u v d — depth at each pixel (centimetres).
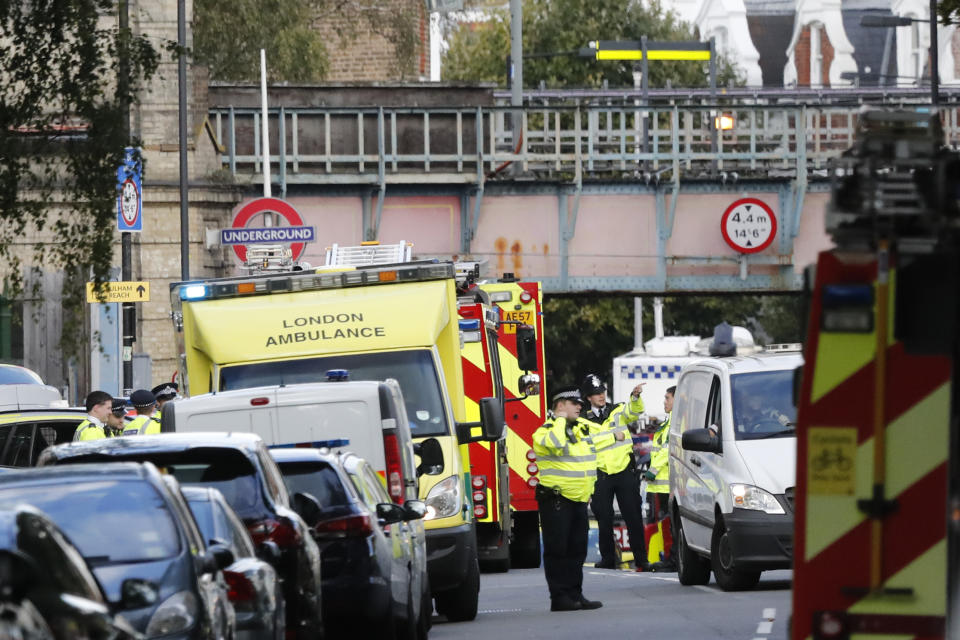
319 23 18638
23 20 5503
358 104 11588
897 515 2283
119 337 10606
